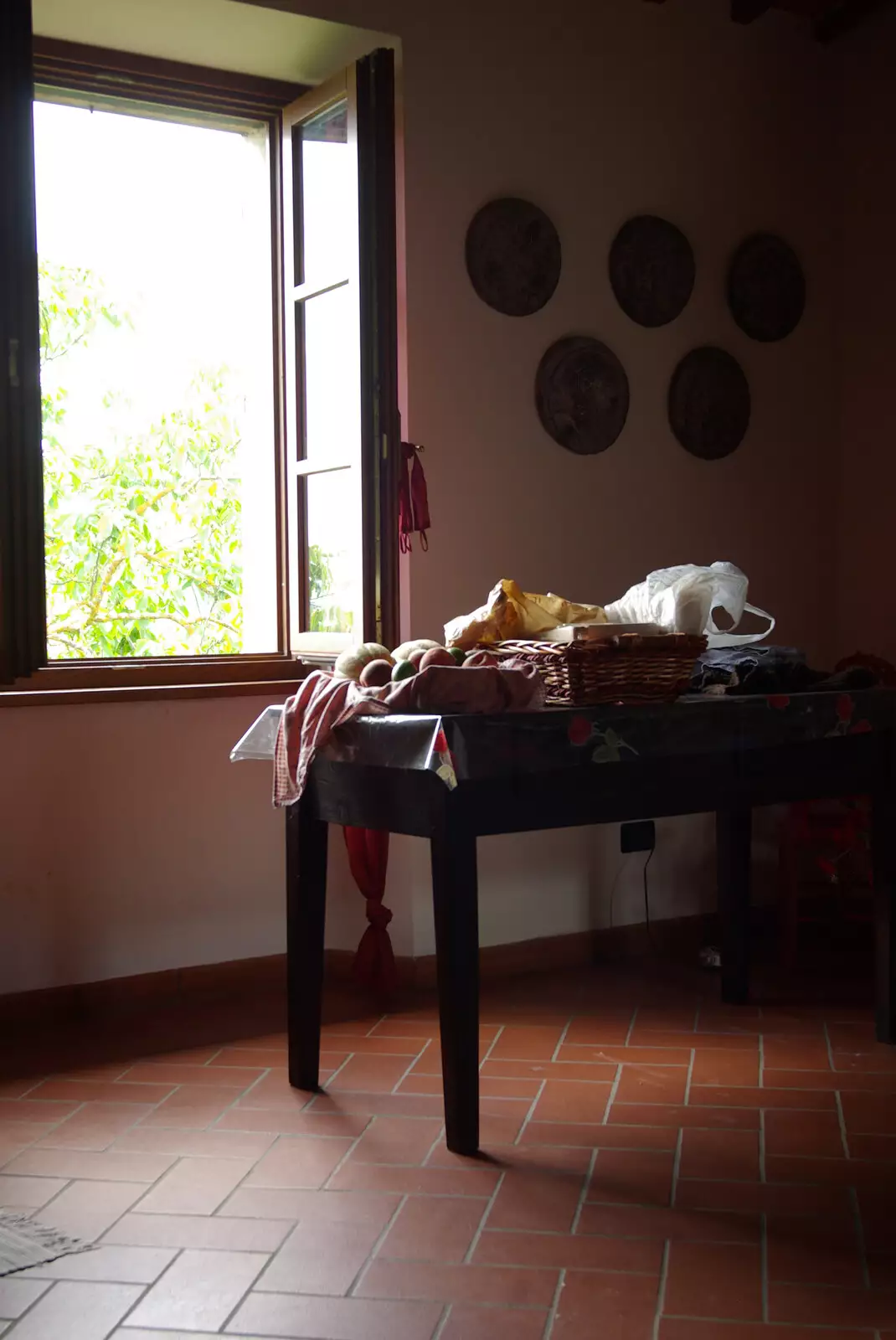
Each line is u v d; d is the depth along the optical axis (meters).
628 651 2.92
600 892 4.50
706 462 4.71
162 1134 2.90
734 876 3.88
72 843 3.82
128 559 5.49
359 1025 3.71
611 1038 3.58
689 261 4.62
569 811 2.86
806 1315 2.08
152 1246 2.35
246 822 4.10
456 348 4.15
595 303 4.43
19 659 3.76
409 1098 3.12
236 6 3.78
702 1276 2.21
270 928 4.15
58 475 5.35
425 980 4.09
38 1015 3.76
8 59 3.56
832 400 5.02
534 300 4.29
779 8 4.79
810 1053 3.41
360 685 2.97
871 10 4.73
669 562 4.63
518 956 4.31
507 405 4.25
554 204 4.34
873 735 3.43
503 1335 2.04
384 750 2.78
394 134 4.01
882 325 4.84
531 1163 2.71
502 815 2.76
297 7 3.84
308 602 4.26
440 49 4.08
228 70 4.18
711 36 4.67
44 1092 3.19
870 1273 2.22
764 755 3.21
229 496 5.66
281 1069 3.35
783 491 4.90
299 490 4.24
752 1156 2.74
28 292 3.64
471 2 4.13
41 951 3.78
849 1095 3.09
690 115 4.63
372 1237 2.38
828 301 4.99
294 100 4.29
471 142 4.15
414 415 4.08
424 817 2.76
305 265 4.20
